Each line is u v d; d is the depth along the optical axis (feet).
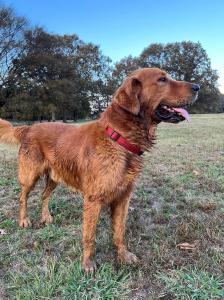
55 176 3.47
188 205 4.20
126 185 2.82
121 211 2.96
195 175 5.63
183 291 2.49
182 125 20.21
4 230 3.62
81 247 3.18
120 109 2.76
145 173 5.81
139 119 2.80
